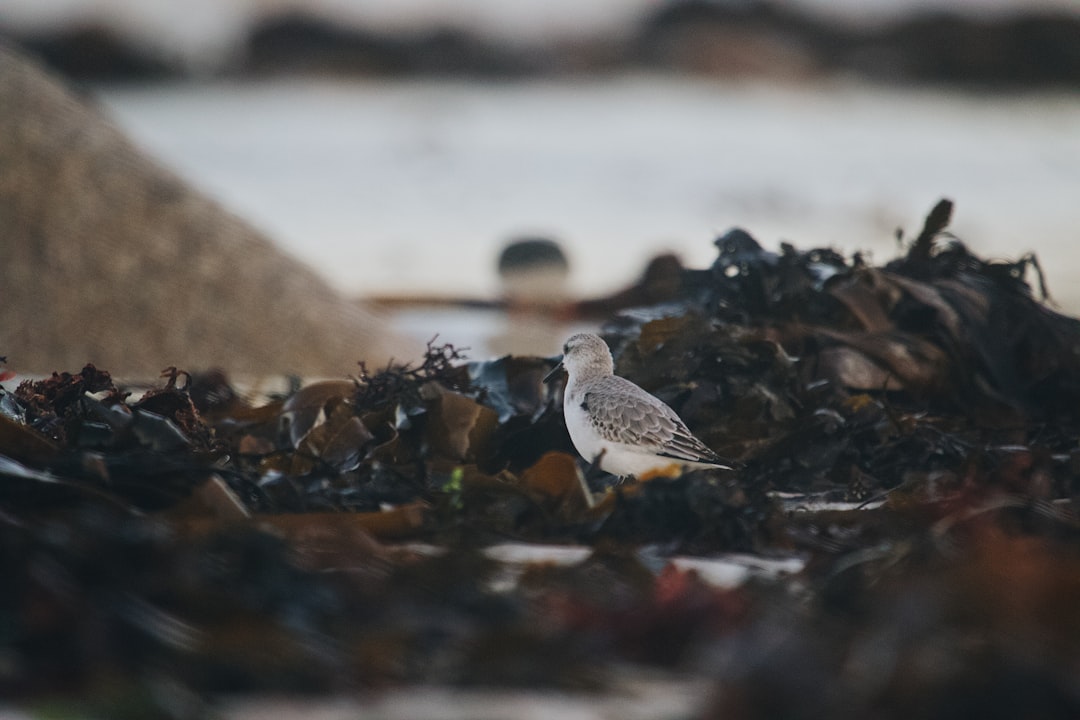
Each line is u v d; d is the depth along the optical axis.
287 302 20.55
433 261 40.47
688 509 9.01
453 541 8.70
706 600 6.86
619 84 118.94
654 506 9.06
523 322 23.12
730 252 13.77
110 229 20.00
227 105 103.06
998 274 14.02
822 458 11.19
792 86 115.50
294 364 20.25
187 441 9.95
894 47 116.38
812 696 5.62
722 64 116.75
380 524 8.75
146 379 18.14
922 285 13.43
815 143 82.06
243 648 6.26
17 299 19.44
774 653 5.77
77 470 8.56
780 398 11.79
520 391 12.59
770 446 11.24
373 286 33.50
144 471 8.65
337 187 59.22
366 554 7.70
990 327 13.16
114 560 6.71
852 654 5.83
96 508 7.62
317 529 8.04
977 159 73.44
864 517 9.59
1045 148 79.00
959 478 10.22
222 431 11.97
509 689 6.25
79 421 10.43
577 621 6.77
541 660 6.39
